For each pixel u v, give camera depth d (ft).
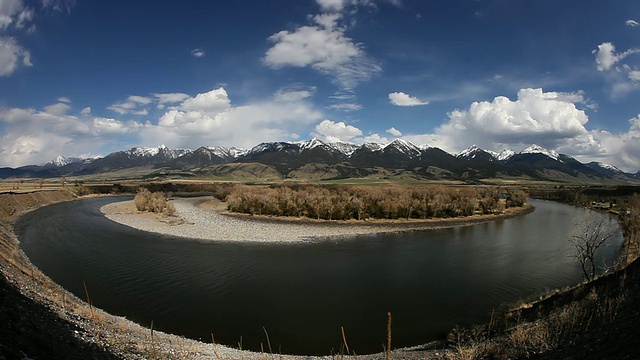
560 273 148.36
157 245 194.18
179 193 643.45
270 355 78.54
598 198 490.90
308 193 356.38
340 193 380.17
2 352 37.63
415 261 171.63
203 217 310.45
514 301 115.44
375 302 115.65
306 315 104.53
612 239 215.31
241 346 84.53
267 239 222.89
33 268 134.62
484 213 365.61
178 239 212.43
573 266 159.74
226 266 156.66
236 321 99.25
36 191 391.04
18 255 146.20
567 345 50.72
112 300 111.14
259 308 108.99
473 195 409.08
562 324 61.16
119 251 176.45
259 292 123.54
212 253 180.65
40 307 68.44
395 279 141.08
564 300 82.28
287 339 89.35
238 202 345.72
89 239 202.28
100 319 83.71
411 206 329.72
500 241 225.97
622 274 74.59
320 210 314.76
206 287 127.24
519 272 151.12
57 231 223.10
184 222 275.59
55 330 57.77
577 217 344.90
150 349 70.54
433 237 242.58
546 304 87.86
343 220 307.99
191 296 117.70
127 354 63.10
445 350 75.51
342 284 134.00
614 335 46.06
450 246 209.56
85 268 144.25
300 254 184.44
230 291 123.75
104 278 132.36
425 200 351.46
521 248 202.49
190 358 71.46
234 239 218.38
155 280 132.98
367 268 157.79
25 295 71.87
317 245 209.56
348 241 224.33
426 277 144.15
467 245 212.64
